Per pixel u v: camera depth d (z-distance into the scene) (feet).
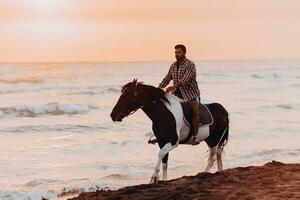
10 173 70.74
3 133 107.55
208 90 251.39
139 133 108.68
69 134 107.96
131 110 39.11
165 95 39.52
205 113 41.98
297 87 275.59
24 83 233.55
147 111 39.55
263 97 215.72
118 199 35.06
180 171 72.08
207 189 34.40
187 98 41.22
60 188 61.11
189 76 40.42
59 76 304.71
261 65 621.31
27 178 67.92
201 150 87.86
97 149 89.71
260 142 99.55
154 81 317.63
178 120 39.42
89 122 125.18
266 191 32.89
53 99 185.68
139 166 74.90
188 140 41.16
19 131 110.42
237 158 82.12
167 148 39.06
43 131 111.34
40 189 60.85
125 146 92.68
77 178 67.62
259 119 138.72
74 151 87.97
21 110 139.64
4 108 138.51
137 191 36.29
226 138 44.68
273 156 84.17
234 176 36.86
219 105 44.45
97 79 299.79
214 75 363.15
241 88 265.54
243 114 152.66
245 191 33.14
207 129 42.06
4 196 57.16
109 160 79.82
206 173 39.34
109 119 133.49
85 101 182.09
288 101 196.54
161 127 39.27
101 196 36.68
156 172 38.93
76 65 608.19
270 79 335.06
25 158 81.61
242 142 99.09
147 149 89.76
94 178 67.00
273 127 120.98
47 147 91.97
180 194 33.88
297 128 120.47
